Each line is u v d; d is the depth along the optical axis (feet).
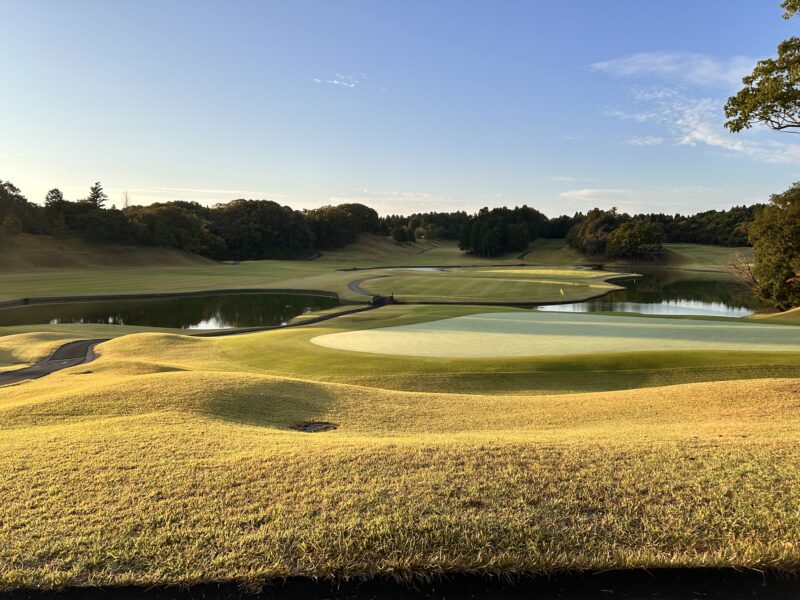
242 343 82.12
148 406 33.09
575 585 12.94
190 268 318.45
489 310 122.52
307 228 488.85
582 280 239.30
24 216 350.84
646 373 53.78
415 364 59.93
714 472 18.31
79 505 16.81
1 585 12.96
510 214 544.62
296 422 31.89
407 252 544.21
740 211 452.35
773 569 13.34
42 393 42.50
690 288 222.69
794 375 50.88
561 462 19.40
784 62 37.88
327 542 14.34
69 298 181.88
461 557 13.69
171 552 14.12
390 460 19.90
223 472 19.24
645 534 14.65
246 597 12.57
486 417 32.89
